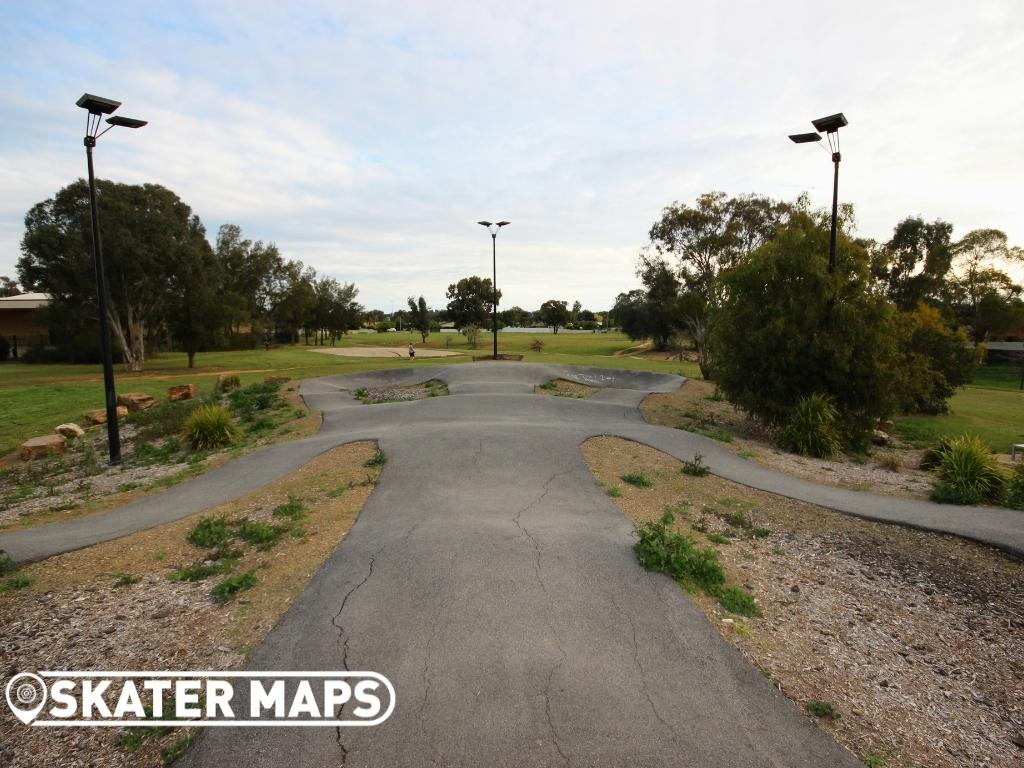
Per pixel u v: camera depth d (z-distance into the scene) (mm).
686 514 7266
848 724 3416
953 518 7285
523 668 3752
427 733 3178
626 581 5035
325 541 5984
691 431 12773
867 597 5273
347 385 20062
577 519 6609
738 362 14078
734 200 32344
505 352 41156
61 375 28344
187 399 19031
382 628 4242
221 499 7820
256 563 5574
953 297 48031
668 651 4027
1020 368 39688
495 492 7551
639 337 53219
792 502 7977
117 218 26516
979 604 5219
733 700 3535
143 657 4051
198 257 30281
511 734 3158
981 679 4105
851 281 12984
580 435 10703
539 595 4723
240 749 3133
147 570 5547
